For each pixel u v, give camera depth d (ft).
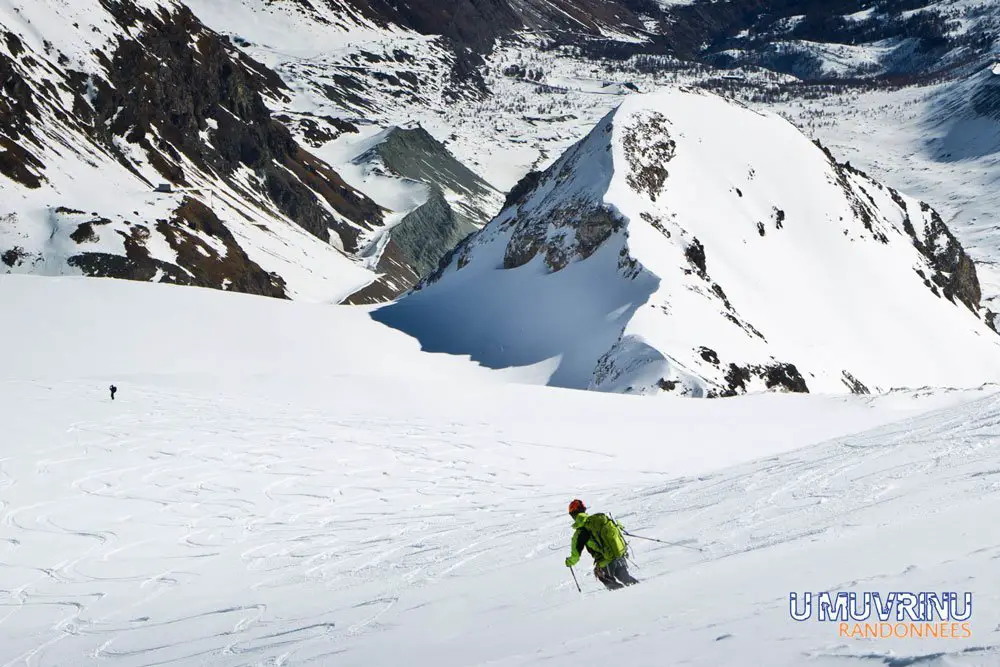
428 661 35.86
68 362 225.35
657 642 28.25
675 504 68.33
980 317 459.73
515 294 324.39
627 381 233.55
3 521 92.53
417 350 286.46
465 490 107.65
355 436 133.69
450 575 60.23
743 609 29.99
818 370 312.29
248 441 127.24
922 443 68.85
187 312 270.67
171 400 150.61
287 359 255.50
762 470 76.84
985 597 25.11
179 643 56.70
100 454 116.47
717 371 251.39
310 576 71.72
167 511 97.30
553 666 28.63
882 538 36.88
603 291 298.97
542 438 137.28
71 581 77.25
